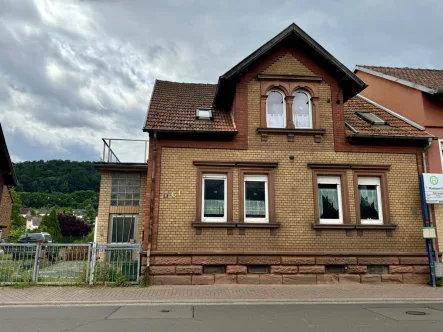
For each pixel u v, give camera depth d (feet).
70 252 34.58
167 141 37.63
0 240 67.67
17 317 22.71
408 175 39.55
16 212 125.39
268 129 38.55
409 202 38.83
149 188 36.45
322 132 39.04
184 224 35.99
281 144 38.83
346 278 36.27
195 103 45.34
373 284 35.99
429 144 39.73
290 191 37.76
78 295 29.50
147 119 38.65
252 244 36.11
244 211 37.01
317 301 28.71
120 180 49.24
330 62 40.19
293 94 40.42
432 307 26.94
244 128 38.78
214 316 23.27
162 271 34.58
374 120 43.21
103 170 48.78
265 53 40.88
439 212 38.88
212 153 37.93
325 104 40.50
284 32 39.55
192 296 29.50
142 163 48.42
